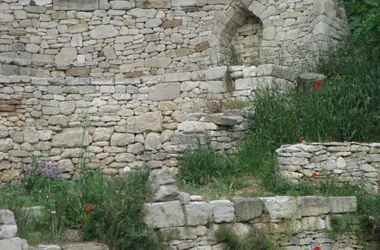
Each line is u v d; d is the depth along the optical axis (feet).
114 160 36.96
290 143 32.50
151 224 24.08
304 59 40.29
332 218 26.89
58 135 36.37
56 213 23.18
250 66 37.37
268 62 41.42
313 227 26.61
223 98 37.35
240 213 25.63
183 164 31.40
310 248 26.37
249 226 25.75
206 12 45.98
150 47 46.52
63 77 40.29
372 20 37.55
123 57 46.55
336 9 41.78
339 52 39.47
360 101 33.40
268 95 35.04
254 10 43.68
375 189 29.01
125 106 37.99
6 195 27.89
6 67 40.78
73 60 46.32
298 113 33.53
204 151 31.42
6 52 45.70
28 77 36.52
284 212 26.27
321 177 28.89
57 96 37.11
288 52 41.63
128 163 36.94
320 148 29.09
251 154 31.89
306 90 36.17
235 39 46.32
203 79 37.96
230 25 45.44
